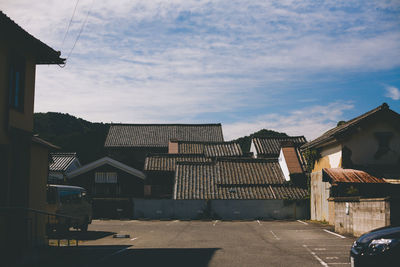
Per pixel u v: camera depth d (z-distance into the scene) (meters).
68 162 37.81
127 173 31.48
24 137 11.41
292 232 17.42
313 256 10.45
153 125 47.06
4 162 10.68
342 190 19.83
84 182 31.33
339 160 21.42
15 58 11.38
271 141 38.16
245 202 27.36
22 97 11.72
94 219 28.38
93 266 9.24
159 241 14.52
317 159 25.28
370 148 21.12
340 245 12.59
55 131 58.62
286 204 27.20
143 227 21.27
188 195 27.81
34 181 12.22
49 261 9.95
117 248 12.55
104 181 31.30
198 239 15.06
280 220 26.23
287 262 9.55
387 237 7.52
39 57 12.94
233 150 36.72
